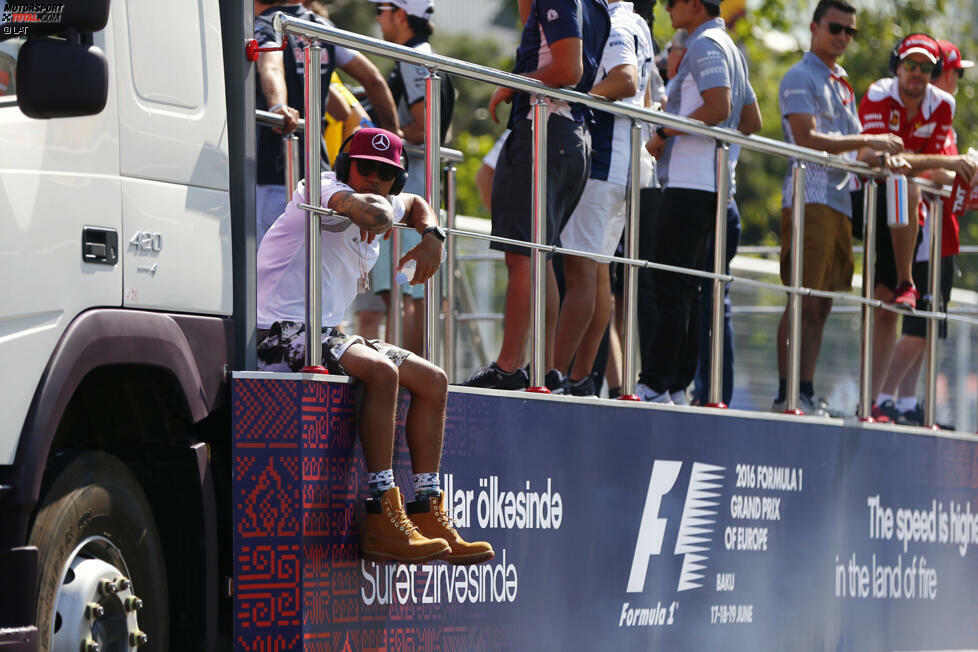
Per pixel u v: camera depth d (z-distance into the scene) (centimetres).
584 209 2491
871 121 3497
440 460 2044
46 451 1560
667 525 2511
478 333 3934
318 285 1930
